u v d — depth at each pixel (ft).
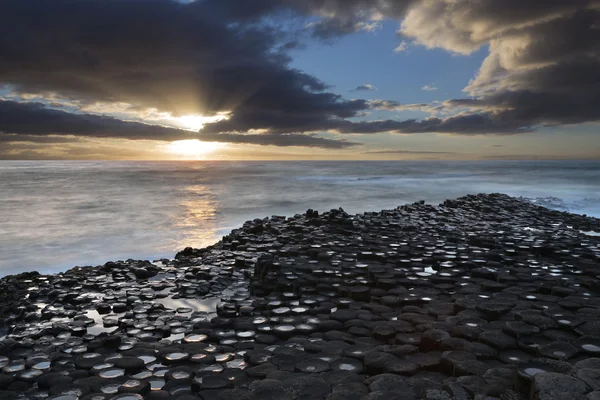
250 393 14.30
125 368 18.07
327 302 25.84
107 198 127.24
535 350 16.90
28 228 74.18
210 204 111.14
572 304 22.25
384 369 16.19
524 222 58.08
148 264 41.96
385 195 136.05
